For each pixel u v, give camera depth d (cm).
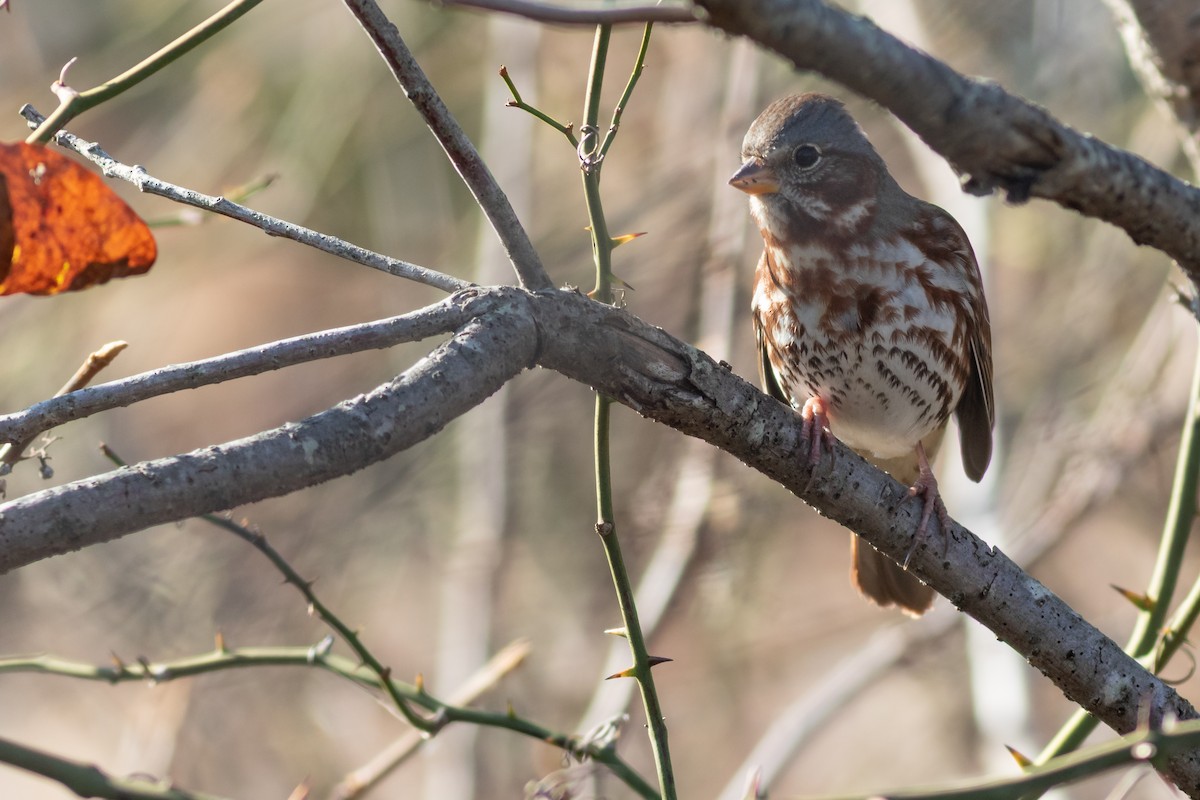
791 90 1233
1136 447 1060
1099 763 350
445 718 556
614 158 1355
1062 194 418
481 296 411
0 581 1223
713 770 1266
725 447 489
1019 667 951
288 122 1284
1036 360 1229
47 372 1293
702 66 1262
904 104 375
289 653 583
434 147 1353
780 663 1348
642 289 1259
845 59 353
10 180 420
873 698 1398
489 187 421
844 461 514
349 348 396
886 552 529
